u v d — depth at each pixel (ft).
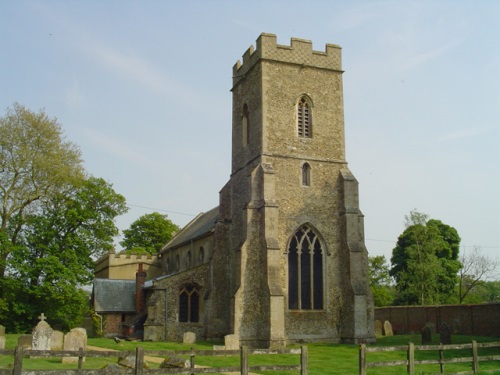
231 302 119.85
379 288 270.46
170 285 140.36
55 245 151.02
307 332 121.08
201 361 85.61
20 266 142.51
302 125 132.87
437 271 203.00
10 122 149.07
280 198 125.49
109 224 166.09
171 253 193.57
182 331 137.80
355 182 130.21
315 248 126.62
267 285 115.55
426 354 97.60
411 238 215.10
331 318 123.54
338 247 127.95
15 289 145.59
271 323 112.88
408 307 165.99
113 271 204.64
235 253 133.69
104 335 165.89
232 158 144.15
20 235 150.92
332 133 134.31
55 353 52.01
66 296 147.13
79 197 159.43
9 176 149.18
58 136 152.97
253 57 136.26
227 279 135.54
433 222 234.79
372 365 61.93
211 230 144.66
